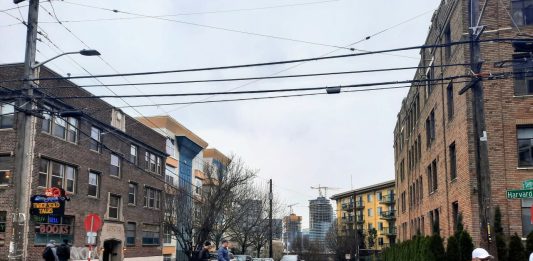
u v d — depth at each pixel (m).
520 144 19.89
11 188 27.02
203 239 41.19
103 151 35.00
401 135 46.09
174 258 53.22
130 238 38.91
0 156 27.56
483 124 13.41
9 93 23.42
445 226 24.73
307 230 125.06
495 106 20.11
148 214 42.00
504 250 18.16
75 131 31.95
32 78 16.08
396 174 52.03
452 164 23.81
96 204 33.78
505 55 19.98
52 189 22.12
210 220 41.62
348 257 64.38
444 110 24.81
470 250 18.92
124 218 37.62
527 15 20.44
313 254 88.62
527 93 20.14
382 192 97.12
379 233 96.38
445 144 24.62
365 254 80.50
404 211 44.69
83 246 31.81
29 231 26.78
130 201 39.28
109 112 35.81
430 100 28.91
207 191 44.97
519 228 19.08
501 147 19.81
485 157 13.22
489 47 20.20
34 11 16.56
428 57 29.45
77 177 31.78
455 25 21.94
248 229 54.78
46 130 29.05
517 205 19.27
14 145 27.33
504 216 19.28
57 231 29.25
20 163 15.98
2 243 26.58
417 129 34.88
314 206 126.19
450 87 24.22
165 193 45.19
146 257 41.22
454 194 22.86
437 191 27.03
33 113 15.95
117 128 36.84
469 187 19.66
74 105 31.25
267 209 58.62
